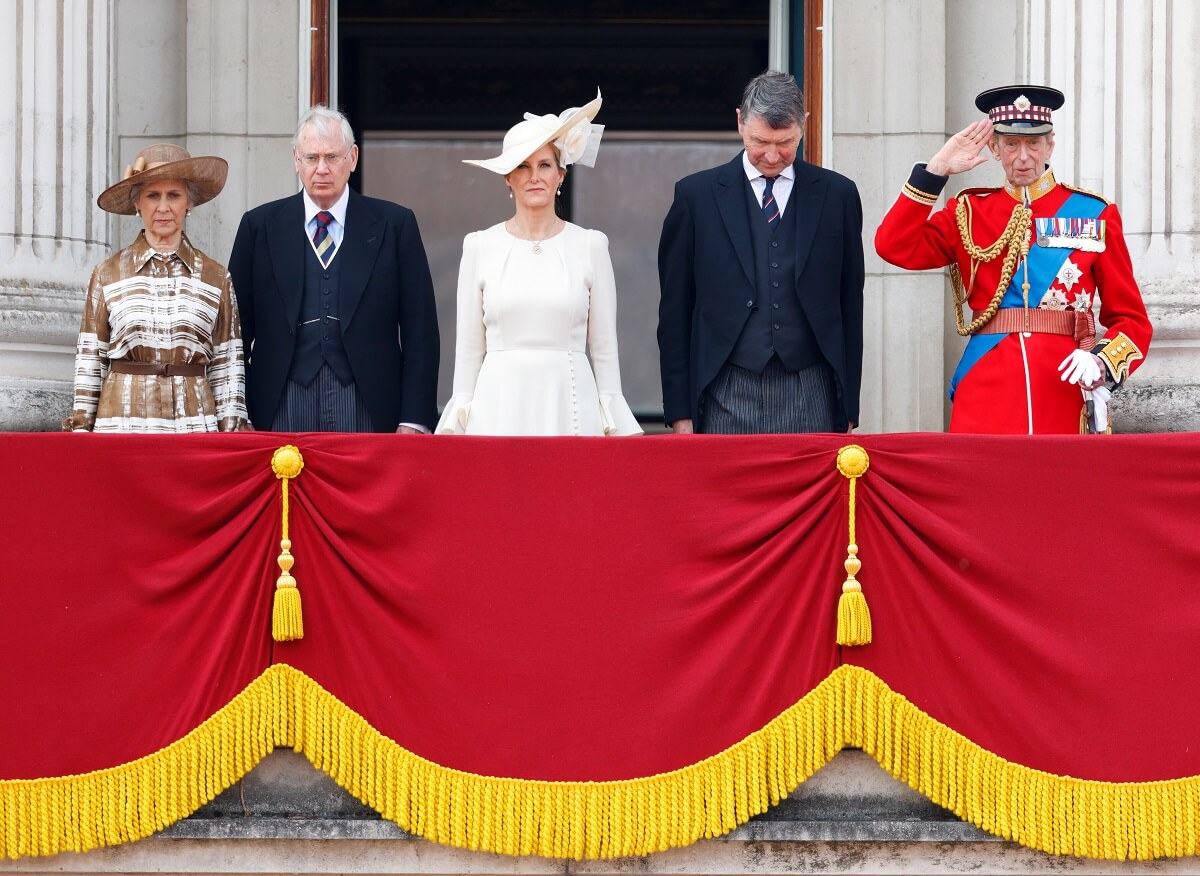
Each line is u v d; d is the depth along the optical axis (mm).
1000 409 26406
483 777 24234
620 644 24359
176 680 24453
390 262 28453
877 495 24516
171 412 26672
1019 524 24328
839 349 27984
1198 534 24250
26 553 24453
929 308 36031
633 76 54438
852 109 36438
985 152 35812
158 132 36219
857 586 24188
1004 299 26641
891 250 26688
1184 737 24141
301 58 36219
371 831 24344
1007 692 24219
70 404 29969
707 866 24516
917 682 24344
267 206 28750
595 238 27188
